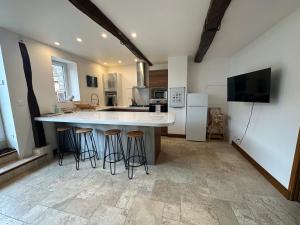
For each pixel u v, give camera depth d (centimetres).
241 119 336
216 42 306
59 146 318
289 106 193
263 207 173
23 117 272
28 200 187
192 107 418
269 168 228
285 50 203
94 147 309
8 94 250
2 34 238
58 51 345
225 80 445
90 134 304
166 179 229
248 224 151
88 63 456
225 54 404
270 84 216
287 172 192
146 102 547
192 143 403
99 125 297
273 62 229
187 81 466
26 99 276
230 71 427
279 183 202
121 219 158
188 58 450
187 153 333
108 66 557
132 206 175
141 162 281
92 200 185
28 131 281
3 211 170
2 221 157
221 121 429
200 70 462
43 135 302
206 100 406
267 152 235
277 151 212
